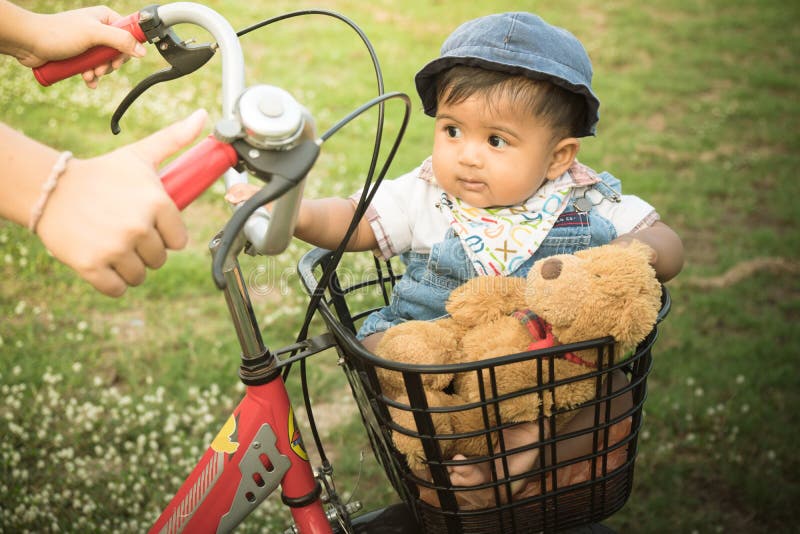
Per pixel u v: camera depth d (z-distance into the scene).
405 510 1.71
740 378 3.17
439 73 1.69
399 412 1.43
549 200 1.76
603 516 1.48
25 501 2.48
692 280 3.99
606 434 1.38
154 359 3.27
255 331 1.39
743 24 8.96
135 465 2.65
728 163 5.48
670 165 5.43
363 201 1.36
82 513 2.50
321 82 6.52
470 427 1.45
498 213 1.75
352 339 1.33
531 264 1.74
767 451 2.85
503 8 9.23
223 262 0.97
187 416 2.87
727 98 6.84
